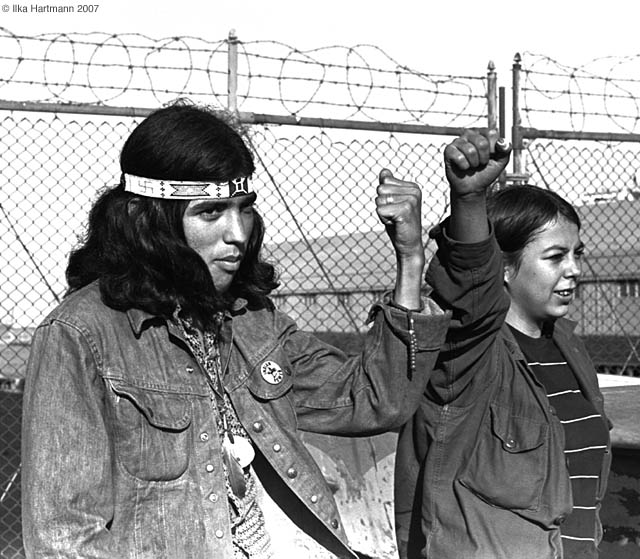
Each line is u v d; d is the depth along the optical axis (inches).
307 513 73.1
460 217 76.6
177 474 65.6
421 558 88.8
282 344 75.8
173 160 65.7
